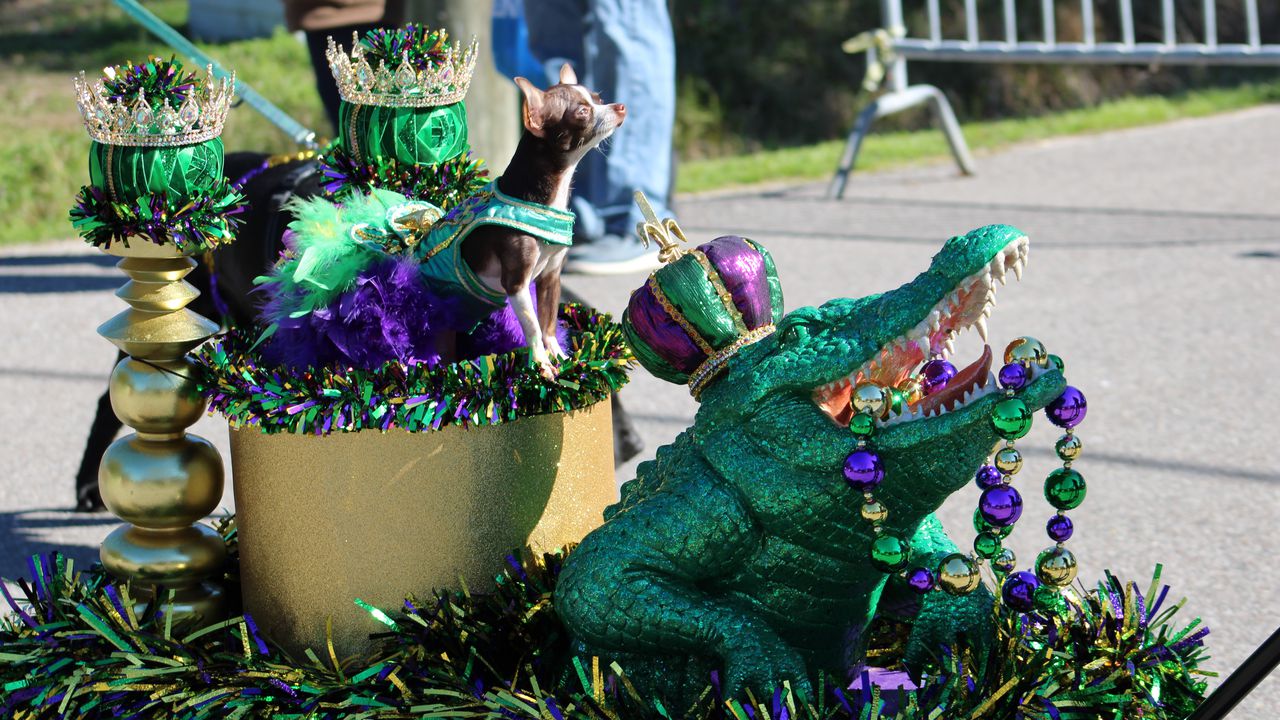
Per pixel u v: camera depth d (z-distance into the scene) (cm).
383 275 242
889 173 990
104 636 235
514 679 217
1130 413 507
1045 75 1245
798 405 213
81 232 241
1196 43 1298
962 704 208
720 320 226
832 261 729
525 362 238
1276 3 1345
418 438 231
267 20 1173
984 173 984
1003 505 212
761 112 1161
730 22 1204
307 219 248
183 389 250
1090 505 422
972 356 577
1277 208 866
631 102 700
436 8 499
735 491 216
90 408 526
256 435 238
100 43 1205
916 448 208
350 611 236
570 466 247
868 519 206
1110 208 868
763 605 220
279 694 224
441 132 266
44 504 430
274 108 373
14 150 909
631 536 218
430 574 235
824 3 1227
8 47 1200
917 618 235
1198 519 411
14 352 595
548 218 239
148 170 235
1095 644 230
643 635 215
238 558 273
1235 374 552
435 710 212
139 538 256
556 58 704
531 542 242
